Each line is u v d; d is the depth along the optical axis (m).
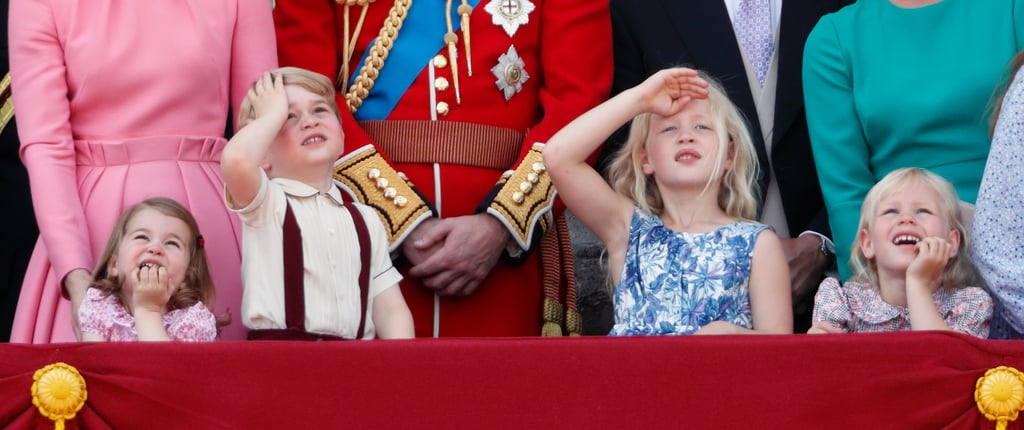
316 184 14.17
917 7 17.08
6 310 17.83
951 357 10.88
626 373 10.78
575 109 16.62
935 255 13.98
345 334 13.59
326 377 10.70
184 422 10.59
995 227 13.81
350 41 16.83
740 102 17.81
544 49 17.06
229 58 15.66
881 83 16.81
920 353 10.87
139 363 10.66
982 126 16.34
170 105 15.16
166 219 13.67
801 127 17.81
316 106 14.27
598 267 19.28
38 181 14.59
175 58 15.19
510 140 16.69
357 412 10.68
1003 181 13.81
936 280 14.57
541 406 10.73
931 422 10.79
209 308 13.89
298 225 13.64
